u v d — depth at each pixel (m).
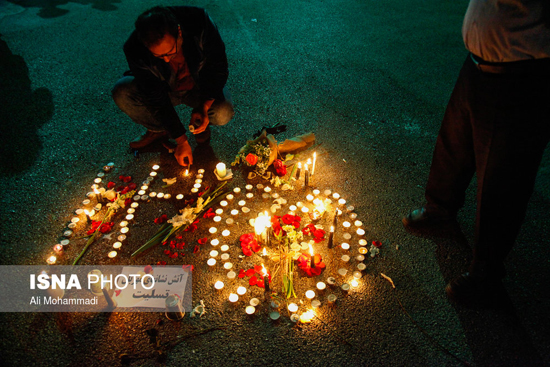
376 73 5.50
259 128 4.35
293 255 2.88
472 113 2.18
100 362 2.31
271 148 3.50
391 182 3.67
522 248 2.97
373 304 2.63
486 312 2.57
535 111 1.92
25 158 3.86
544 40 1.73
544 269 2.83
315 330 2.47
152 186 3.58
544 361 2.32
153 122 3.69
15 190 3.49
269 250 2.98
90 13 7.14
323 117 4.57
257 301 2.59
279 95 4.95
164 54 2.52
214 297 2.67
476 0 1.99
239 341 2.41
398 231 3.16
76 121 4.41
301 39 6.39
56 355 2.33
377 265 2.89
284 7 7.59
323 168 3.81
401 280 2.78
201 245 3.03
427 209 3.04
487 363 2.31
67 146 4.04
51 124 4.34
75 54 5.77
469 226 3.19
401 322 2.52
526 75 1.87
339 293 2.69
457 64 5.77
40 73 5.26
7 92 4.83
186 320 2.53
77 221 3.21
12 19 6.77
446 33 6.73
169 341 2.41
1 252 2.95
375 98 4.95
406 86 5.21
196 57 3.05
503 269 2.54
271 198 3.47
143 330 2.46
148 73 2.89
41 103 4.67
